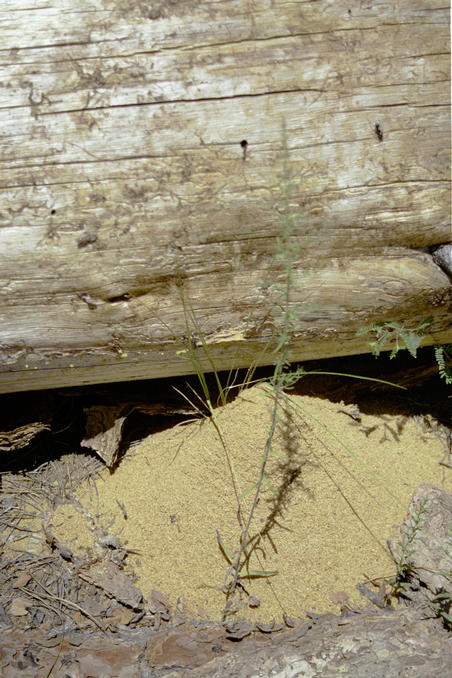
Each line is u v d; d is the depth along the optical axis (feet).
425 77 4.10
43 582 4.32
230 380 4.60
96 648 4.11
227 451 4.41
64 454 4.71
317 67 4.07
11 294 4.13
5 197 4.04
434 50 4.09
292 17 4.06
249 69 4.04
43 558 4.39
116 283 4.14
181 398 4.58
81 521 4.45
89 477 4.61
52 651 4.09
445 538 4.27
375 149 4.10
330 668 3.89
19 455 4.71
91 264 4.11
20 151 4.02
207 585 4.30
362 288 4.25
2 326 4.18
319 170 4.09
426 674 3.83
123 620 4.22
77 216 4.06
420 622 4.07
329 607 4.24
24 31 4.00
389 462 4.52
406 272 4.23
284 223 4.01
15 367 4.29
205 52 4.04
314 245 4.17
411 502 4.42
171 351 4.33
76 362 4.33
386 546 4.33
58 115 4.01
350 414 4.59
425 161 4.12
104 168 4.04
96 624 4.21
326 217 4.12
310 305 4.25
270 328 4.32
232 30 4.04
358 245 4.18
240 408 4.43
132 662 4.06
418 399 4.77
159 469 4.54
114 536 4.41
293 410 4.44
